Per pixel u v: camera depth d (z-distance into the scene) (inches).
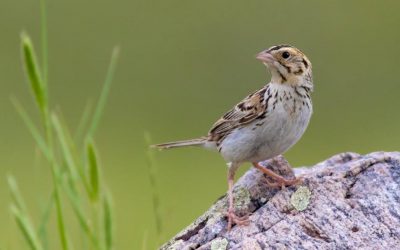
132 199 623.5
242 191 312.0
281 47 331.6
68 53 886.4
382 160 310.3
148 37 896.3
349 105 842.2
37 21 914.1
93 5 927.7
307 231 291.0
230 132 336.2
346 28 895.1
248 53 868.0
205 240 297.0
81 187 334.0
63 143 317.4
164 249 301.1
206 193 650.2
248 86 847.1
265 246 285.6
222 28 894.4
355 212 295.7
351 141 794.8
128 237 519.2
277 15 903.7
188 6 931.3
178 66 866.1
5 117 833.5
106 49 888.9
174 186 673.0
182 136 792.3
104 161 743.7
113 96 843.4
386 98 852.0
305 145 788.6
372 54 879.1
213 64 864.9
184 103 839.7
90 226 316.2
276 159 334.0
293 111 328.2
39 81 311.6
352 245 287.6
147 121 817.5
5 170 708.0
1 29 911.0
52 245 351.6
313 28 892.0
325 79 865.5
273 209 297.9
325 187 302.2
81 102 835.4
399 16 911.0
